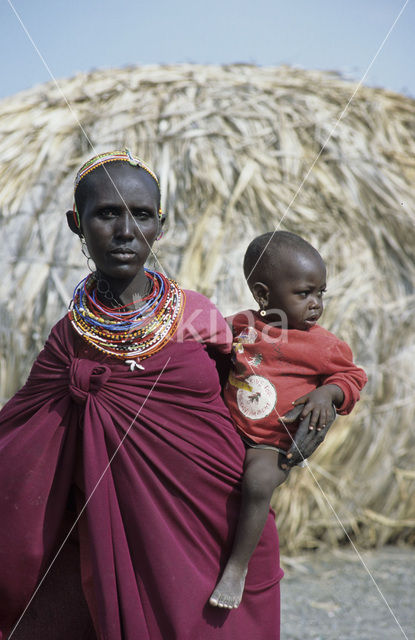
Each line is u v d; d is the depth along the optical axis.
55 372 2.99
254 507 2.91
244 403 3.17
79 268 6.30
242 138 6.87
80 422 2.92
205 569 2.86
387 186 7.14
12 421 3.01
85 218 2.93
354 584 6.38
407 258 7.07
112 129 6.75
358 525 7.29
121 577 2.75
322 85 7.71
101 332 2.94
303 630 5.35
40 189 6.55
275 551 3.06
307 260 3.28
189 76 7.47
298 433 3.01
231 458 2.97
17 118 7.08
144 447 2.85
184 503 2.87
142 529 2.78
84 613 3.11
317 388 3.15
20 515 2.85
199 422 2.94
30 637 3.05
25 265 6.36
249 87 7.38
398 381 6.87
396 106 7.97
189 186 6.55
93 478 2.79
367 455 6.91
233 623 2.87
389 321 6.83
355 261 6.78
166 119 6.91
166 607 2.73
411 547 7.44
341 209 6.87
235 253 6.37
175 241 6.38
